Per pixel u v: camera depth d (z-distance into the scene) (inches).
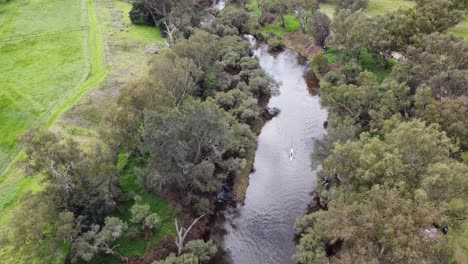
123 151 2751.0
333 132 2578.7
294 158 3053.6
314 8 4771.2
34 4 5477.4
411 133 1918.1
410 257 1360.7
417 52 3093.0
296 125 3437.5
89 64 4028.1
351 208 1638.8
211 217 2559.1
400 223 1421.0
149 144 2219.5
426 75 2893.7
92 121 3120.1
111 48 4357.8
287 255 2303.2
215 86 3705.7
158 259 2150.6
